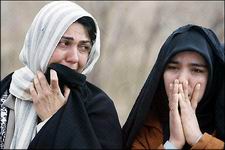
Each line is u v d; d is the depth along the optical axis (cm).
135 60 3541
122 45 3438
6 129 873
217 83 855
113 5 3353
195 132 831
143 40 3453
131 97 3619
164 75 854
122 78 3562
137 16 3400
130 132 868
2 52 3888
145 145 863
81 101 854
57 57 874
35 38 891
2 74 3875
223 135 833
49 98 862
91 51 916
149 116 884
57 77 860
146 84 873
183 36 845
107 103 879
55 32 874
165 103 881
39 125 851
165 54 851
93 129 843
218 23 3098
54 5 902
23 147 850
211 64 835
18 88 888
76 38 879
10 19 3791
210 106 868
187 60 838
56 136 819
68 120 830
